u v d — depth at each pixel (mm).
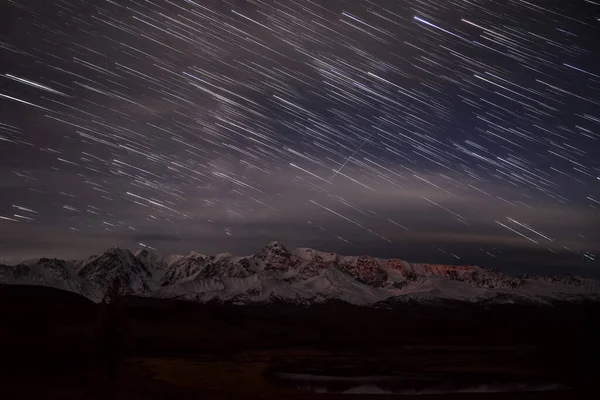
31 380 53906
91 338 60156
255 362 103688
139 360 88688
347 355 124812
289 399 61344
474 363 110062
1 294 155625
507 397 70125
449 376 89375
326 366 100625
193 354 109688
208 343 137750
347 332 190875
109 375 57469
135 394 52969
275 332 179375
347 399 64500
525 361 114438
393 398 67250
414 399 67125
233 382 73188
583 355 125625
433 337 177000
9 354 64625
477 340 168750
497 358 120375
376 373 90812
